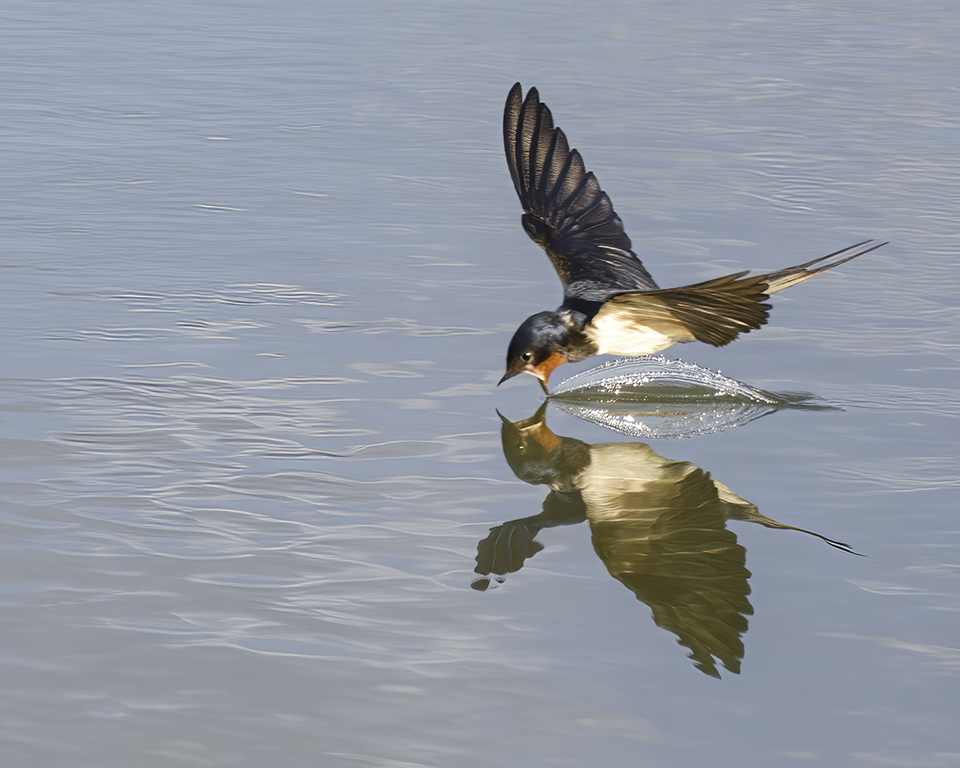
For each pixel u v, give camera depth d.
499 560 9.07
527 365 11.88
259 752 6.79
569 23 35.31
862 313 14.69
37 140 22.03
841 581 8.84
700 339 11.38
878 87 27.95
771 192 19.88
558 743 6.98
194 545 9.04
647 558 9.18
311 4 37.44
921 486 10.38
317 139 22.77
